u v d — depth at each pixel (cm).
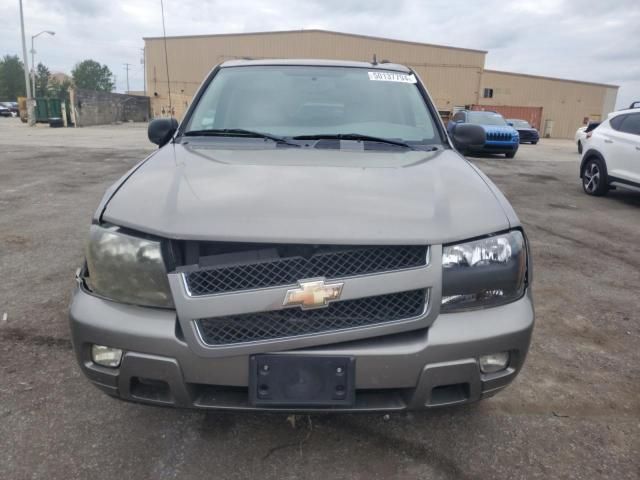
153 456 210
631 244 570
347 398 180
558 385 272
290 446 218
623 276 455
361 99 316
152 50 4166
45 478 198
